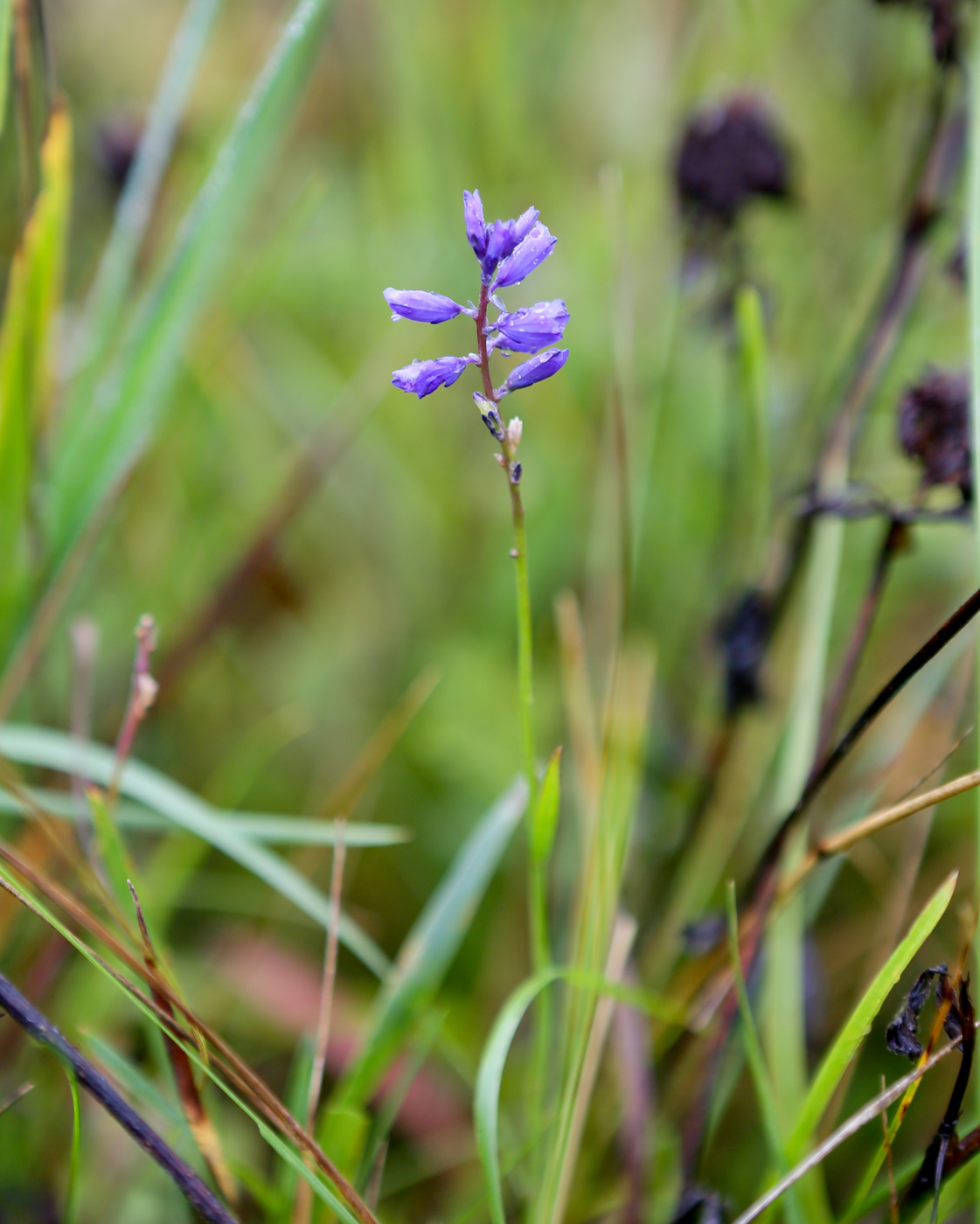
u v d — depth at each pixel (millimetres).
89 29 726
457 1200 384
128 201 403
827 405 407
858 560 485
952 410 356
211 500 535
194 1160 355
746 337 378
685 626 475
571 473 529
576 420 555
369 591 551
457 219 609
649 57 649
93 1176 375
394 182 655
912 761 409
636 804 386
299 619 548
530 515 531
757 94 405
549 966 346
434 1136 394
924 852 413
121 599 516
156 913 383
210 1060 338
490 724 466
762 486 392
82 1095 379
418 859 457
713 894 406
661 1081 372
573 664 386
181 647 457
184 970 406
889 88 622
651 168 589
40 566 387
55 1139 377
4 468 377
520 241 316
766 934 361
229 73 671
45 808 376
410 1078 359
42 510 387
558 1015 386
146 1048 389
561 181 649
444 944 359
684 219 409
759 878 357
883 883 404
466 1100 396
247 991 405
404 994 356
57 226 376
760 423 387
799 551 386
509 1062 396
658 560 484
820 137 608
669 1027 376
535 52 687
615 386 377
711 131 402
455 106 648
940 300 494
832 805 425
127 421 389
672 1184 366
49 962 375
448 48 660
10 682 390
